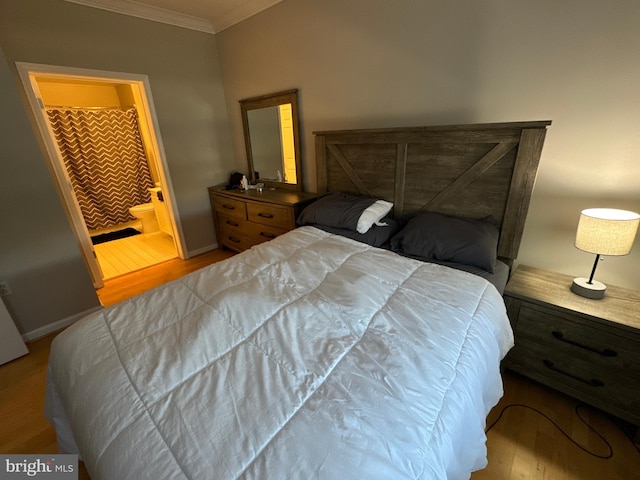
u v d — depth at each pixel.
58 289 2.27
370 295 1.22
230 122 3.60
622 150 1.44
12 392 1.72
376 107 2.26
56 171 2.55
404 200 2.10
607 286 1.53
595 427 1.38
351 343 0.97
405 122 2.14
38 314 2.21
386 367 0.86
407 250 1.72
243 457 0.64
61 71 2.44
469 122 1.86
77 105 4.43
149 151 4.71
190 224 3.53
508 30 1.59
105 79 2.67
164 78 3.01
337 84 2.44
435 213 1.94
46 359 1.99
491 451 1.29
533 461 1.25
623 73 1.36
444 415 0.77
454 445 0.77
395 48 2.03
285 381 0.83
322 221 2.12
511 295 1.49
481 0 1.63
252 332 1.04
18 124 1.94
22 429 1.49
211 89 3.38
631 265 1.54
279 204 2.66
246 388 0.81
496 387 1.14
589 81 1.44
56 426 1.20
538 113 1.62
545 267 1.81
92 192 4.45
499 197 1.70
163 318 1.15
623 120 1.40
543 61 1.53
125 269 3.30
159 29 2.89
